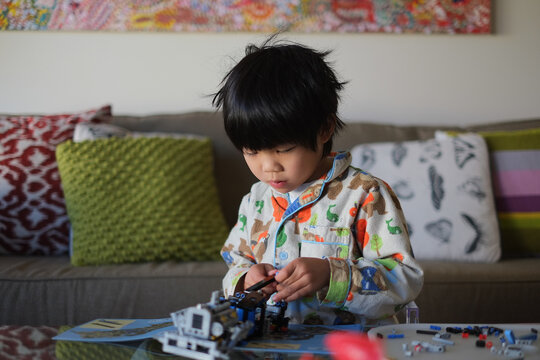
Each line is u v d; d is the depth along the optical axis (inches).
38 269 53.9
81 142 62.7
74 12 78.3
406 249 33.2
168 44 80.3
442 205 63.5
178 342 23.7
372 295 30.5
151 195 60.9
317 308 33.9
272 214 37.4
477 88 83.0
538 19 83.0
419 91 82.6
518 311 54.0
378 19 80.6
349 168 36.6
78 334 27.5
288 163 30.8
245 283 31.4
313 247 34.8
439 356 23.2
